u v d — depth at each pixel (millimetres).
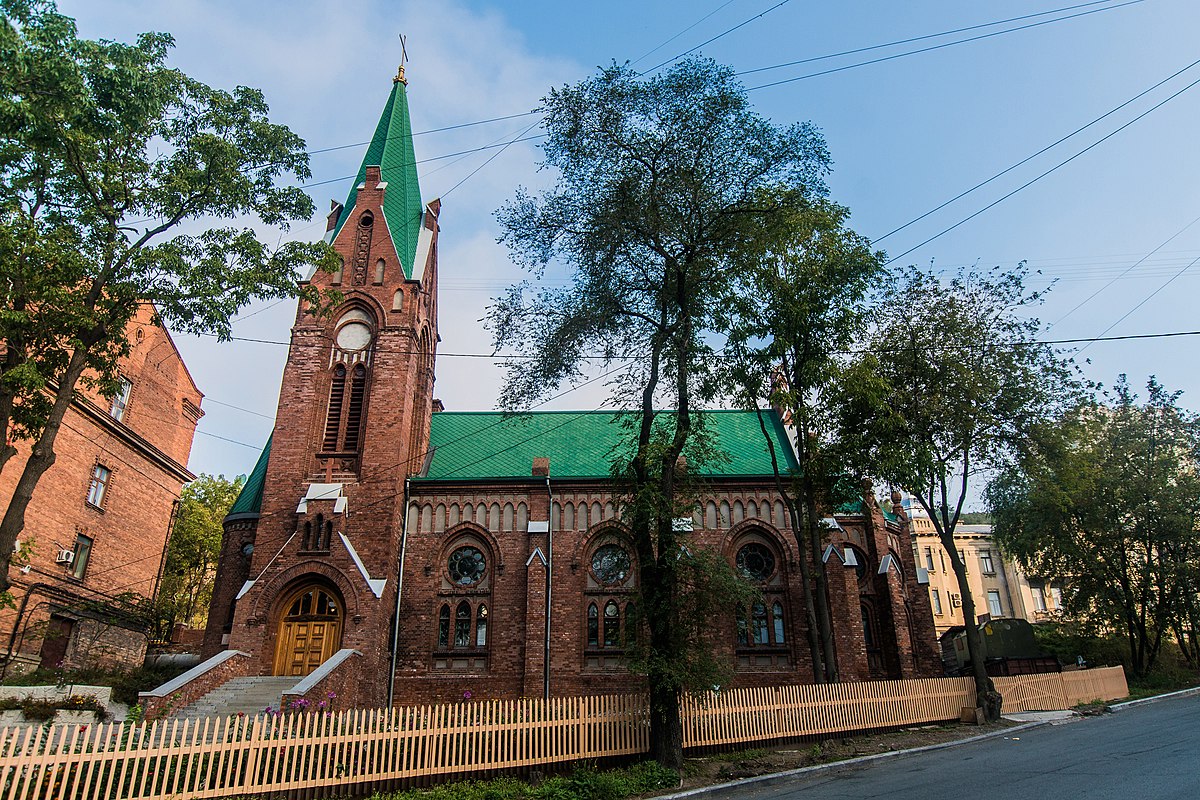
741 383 27375
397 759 18516
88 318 19938
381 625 31078
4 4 17625
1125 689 37938
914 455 28094
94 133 19203
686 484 22969
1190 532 44344
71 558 35812
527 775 19953
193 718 23875
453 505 35500
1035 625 59969
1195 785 13711
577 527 35344
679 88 22469
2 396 19766
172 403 46250
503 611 33594
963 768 18000
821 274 26828
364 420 34938
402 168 42031
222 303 21234
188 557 60281
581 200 23719
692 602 21781
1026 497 45312
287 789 17141
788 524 35688
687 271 24156
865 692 26109
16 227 18562
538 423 41625
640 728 21703
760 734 23359
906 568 37719
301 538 31906
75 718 24359
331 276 37688
